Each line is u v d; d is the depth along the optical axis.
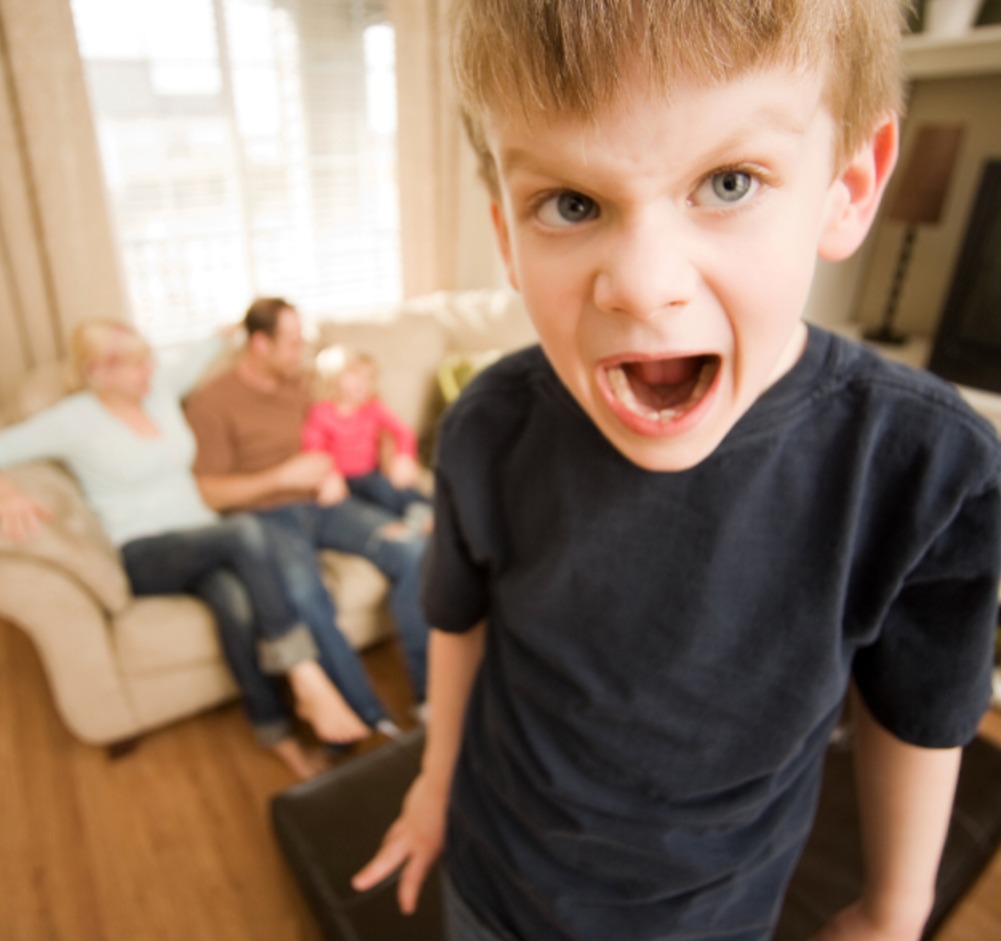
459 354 2.49
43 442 1.66
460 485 0.51
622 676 0.45
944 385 0.39
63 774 1.66
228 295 2.75
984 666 0.42
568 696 0.48
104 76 2.29
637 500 0.43
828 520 0.40
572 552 0.45
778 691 0.43
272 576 1.61
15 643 2.08
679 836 0.48
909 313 2.79
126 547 1.68
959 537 0.40
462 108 0.38
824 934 0.55
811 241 0.30
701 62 0.25
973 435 0.38
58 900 1.40
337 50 2.65
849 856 1.16
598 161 0.27
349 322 2.35
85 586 1.54
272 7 2.48
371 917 1.09
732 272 0.29
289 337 1.86
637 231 0.28
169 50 2.36
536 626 0.48
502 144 0.30
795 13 0.26
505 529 0.51
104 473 1.73
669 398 0.35
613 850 0.49
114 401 1.75
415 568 1.80
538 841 0.52
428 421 2.44
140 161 2.43
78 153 2.16
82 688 1.58
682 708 0.45
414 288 2.98
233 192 2.63
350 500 1.96
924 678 0.43
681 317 0.29
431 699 0.68
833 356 0.40
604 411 0.33
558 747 0.49
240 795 1.62
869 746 0.49
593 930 0.51
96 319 1.73
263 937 1.34
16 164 2.06
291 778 1.67
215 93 2.49
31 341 2.23
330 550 1.89
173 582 1.66
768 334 0.31
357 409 2.02
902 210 2.38
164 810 1.58
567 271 0.31
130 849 1.50
